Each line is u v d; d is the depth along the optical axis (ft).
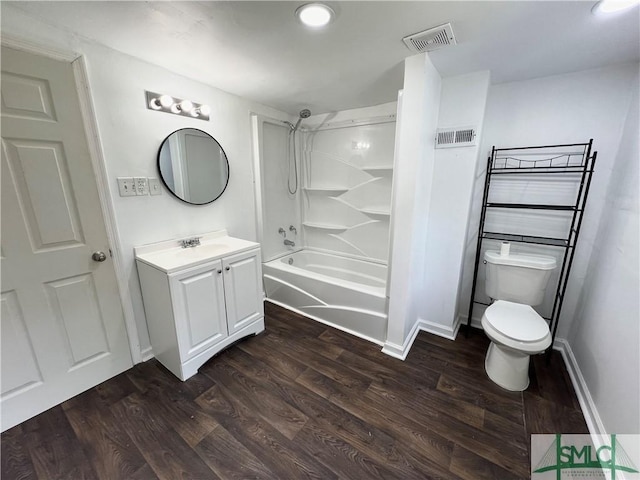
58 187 4.86
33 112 4.45
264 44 4.97
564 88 6.08
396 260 6.44
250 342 7.32
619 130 5.71
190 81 6.66
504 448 4.47
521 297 6.51
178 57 5.56
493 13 3.98
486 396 5.53
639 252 4.22
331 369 6.31
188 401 5.38
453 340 7.46
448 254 7.20
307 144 10.68
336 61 5.69
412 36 4.63
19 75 4.26
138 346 6.41
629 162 5.08
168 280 5.36
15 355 4.70
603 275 5.42
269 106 8.99
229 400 5.41
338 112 9.62
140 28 4.50
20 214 4.51
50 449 4.42
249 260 7.02
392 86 7.11
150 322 6.34
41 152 4.61
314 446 4.50
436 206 7.09
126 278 6.01
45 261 4.85
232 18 4.19
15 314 4.64
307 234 11.44
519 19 4.10
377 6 3.85
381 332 7.20
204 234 7.50
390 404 5.34
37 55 4.38
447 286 7.40
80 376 5.52
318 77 6.53
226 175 7.84
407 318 6.80
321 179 10.66
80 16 4.21
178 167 6.66
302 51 5.24
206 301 6.10
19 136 4.36
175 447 4.47
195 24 4.39
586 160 5.80
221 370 6.25
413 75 5.47
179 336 5.68
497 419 5.00
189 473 4.09
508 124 6.73
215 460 4.27
